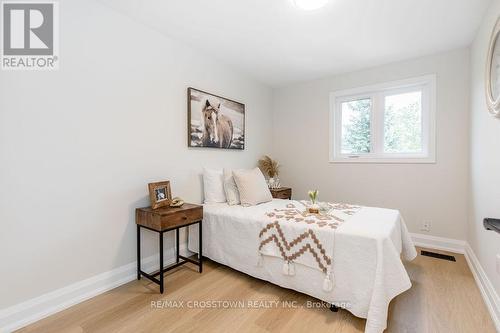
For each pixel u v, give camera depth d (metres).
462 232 2.65
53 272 1.64
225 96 3.08
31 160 1.54
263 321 1.55
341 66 3.10
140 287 1.97
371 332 1.35
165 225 1.89
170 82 2.40
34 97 1.55
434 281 2.04
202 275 2.19
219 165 3.03
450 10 1.92
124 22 2.02
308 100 3.70
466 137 2.60
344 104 3.45
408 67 2.89
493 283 1.65
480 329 1.47
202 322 1.55
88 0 1.79
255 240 2.01
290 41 2.46
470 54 2.51
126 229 2.06
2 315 1.44
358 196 3.28
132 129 2.09
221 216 2.26
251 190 2.54
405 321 1.54
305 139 3.73
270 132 4.00
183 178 2.56
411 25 2.15
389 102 3.11
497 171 1.63
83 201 1.79
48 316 1.60
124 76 2.03
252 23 2.13
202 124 2.72
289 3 1.85
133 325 1.52
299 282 1.78
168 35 2.35
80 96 1.76
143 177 2.18
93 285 1.84
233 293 1.88
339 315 1.61
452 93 2.66
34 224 1.56
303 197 3.77
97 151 1.86
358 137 3.34
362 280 1.50
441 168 2.74
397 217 2.02
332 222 1.81
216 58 2.90
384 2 1.83
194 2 1.84
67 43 1.69
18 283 1.50
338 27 2.19
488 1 1.81
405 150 3.03
